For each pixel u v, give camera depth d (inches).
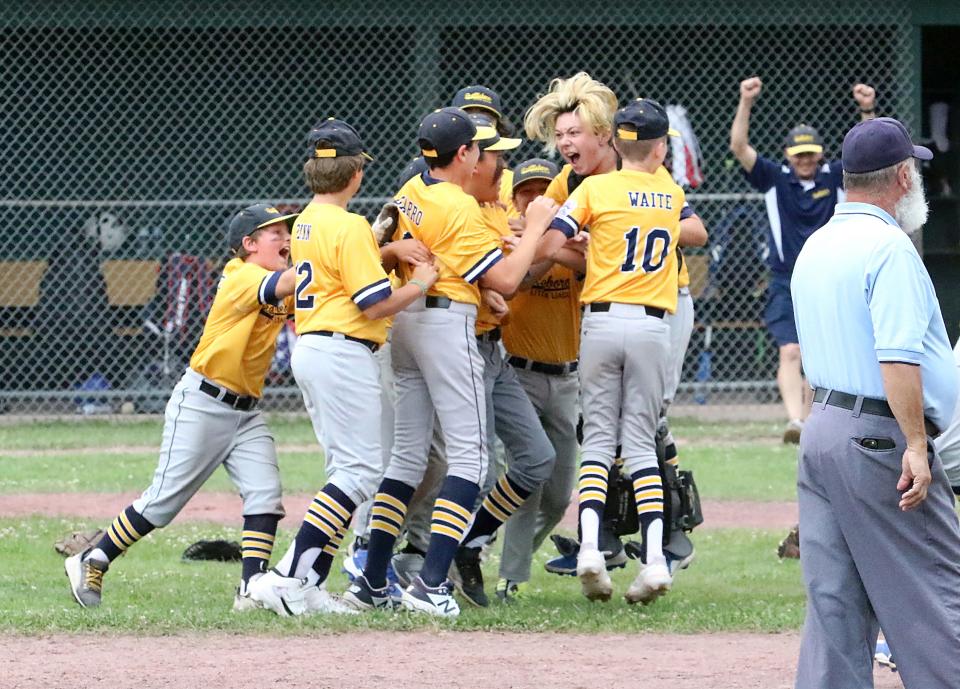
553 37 1585.9
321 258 595.8
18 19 1424.7
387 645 570.6
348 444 603.5
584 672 530.9
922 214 450.6
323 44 1565.0
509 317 668.7
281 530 841.5
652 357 629.0
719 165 1617.9
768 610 638.5
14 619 600.1
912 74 1461.6
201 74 1561.3
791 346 1201.4
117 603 645.3
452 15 1445.6
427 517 681.0
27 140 1496.1
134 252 1523.1
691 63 1606.8
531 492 650.8
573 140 657.0
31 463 1101.7
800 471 451.5
